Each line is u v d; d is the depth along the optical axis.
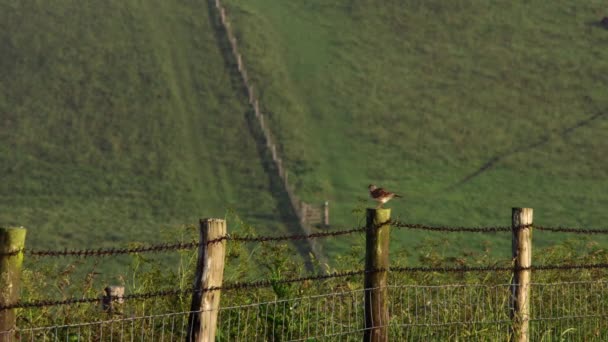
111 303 33.44
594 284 42.22
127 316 33.59
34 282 32.84
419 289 38.38
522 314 37.53
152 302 34.09
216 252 29.88
